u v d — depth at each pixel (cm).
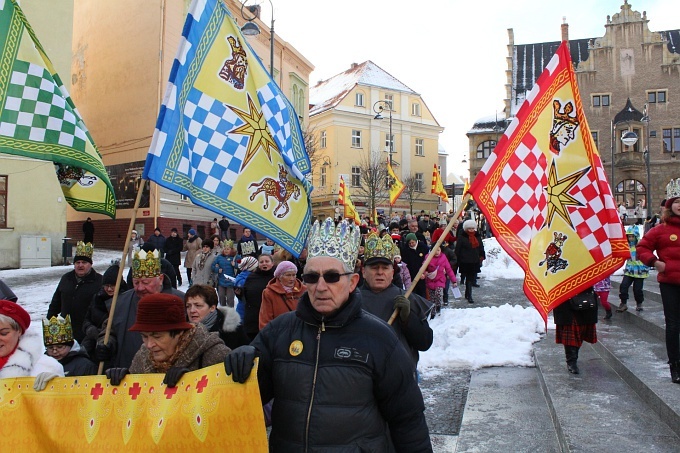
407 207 5522
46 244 2144
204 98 428
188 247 1603
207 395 270
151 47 2775
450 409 593
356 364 250
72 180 476
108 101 2986
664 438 434
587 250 457
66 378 307
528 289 441
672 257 523
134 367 323
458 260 1277
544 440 482
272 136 461
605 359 695
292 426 248
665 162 4997
